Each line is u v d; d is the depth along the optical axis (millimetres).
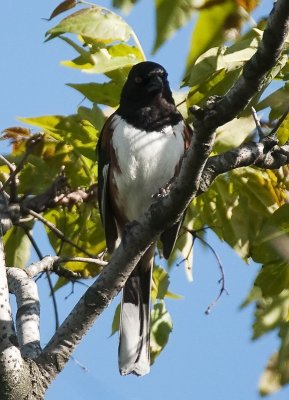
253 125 8008
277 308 8938
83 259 8422
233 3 7281
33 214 8961
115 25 8258
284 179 9023
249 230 9078
